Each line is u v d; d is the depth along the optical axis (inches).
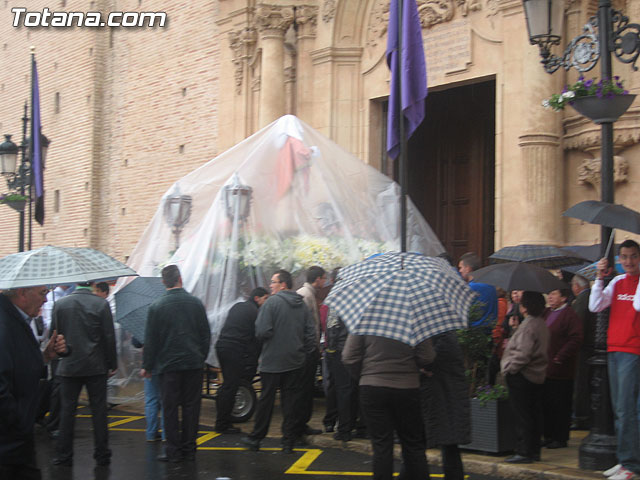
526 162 489.1
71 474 298.8
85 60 967.0
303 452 337.1
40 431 402.6
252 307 383.2
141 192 868.0
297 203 446.0
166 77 834.2
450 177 714.2
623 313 266.4
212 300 411.5
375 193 474.9
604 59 287.1
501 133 527.2
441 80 573.6
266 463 315.6
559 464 291.6
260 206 434.6
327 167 460.8
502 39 532.1
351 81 648.4
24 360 181.9
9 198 667.4
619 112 282.5
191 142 792.3
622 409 262.1
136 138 880.3
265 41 663.8
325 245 428.5
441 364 244.5
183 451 321.7
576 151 490.0
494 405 308.2
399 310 216.1
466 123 709.3
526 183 489.1
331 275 421.7
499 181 525.0
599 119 284.8
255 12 698.8
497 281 299.3
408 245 466.9
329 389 359.6
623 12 473.1
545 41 318.0
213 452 337.7
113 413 457.1
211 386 470.3
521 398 291.3
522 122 500.7
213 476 293.4
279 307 332.8
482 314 326.0
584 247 449.7
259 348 399.2
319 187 452.4
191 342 318.0
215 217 427.2
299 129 463.5
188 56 802.8
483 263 685.9
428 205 719.1
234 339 376.8
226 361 377.1
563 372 321.7
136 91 883.4
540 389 294.5
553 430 326.0
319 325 395.2
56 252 218.2
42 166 687.1
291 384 334.6
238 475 294.5
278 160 450.0
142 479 289.7
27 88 1096.8
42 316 450.3
